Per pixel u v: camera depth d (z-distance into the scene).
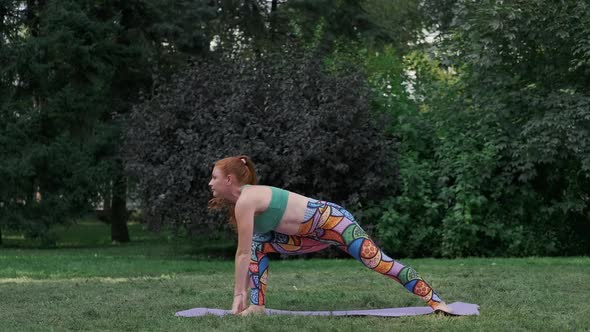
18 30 19.12
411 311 5.68
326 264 11.12
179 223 13.02
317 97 12.82
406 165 13.16
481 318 5.29
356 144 12.50
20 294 7.30
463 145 13.16
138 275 9.68
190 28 20.02
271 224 5.38
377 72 14.76
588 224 13.55
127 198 21.25
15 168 17.11
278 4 25.48
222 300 6.66
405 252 13.13
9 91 18.11
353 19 24.72
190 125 12.67
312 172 12.56
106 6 19.06
